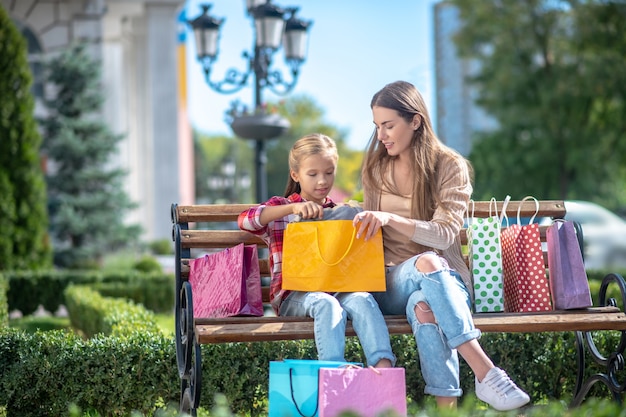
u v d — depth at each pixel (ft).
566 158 110.01
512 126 111.75
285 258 16.06
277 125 45.52
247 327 15.12
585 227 60.49
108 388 19.86
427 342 15.17
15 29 56.44
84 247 92.53
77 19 110.63
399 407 14.06
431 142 16.99
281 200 17.22
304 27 47.80
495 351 20.61
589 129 109.81
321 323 15.08
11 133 56.13
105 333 27.61
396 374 14.07
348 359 20.45
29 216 56.80
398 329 15.52
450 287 15.08
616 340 20.39
